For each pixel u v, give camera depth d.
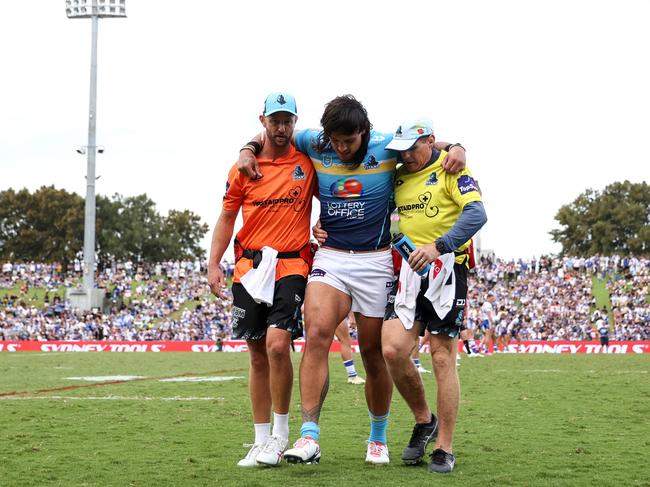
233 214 6.78
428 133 6.18
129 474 5.69
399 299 6.08
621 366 21.28
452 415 5.95
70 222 93.38
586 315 47.62
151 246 102.88
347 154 6.21
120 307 54.97
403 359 6.03
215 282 6.85
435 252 5.88
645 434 7.78
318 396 6.19
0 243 94.44
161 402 11.12
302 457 5.90
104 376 18.09
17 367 22.78
